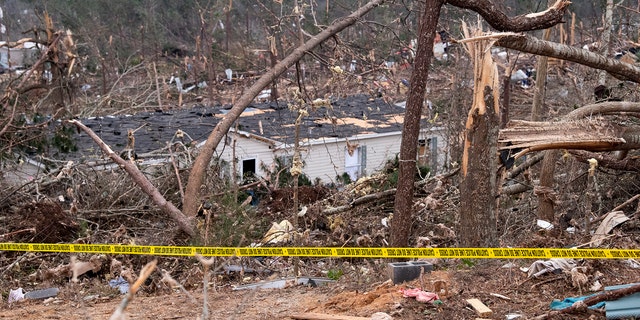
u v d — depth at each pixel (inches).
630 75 335.0
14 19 1529.3
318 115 853.2
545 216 388.5
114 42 1483.8
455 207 425.4
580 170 458.3
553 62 772.0
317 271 326.6
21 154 569.6
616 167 384.2
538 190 386.0
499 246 294.7
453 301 217.2
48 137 636.1
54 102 835.4
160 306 242.8
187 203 439.8
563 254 239.6
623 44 670.5
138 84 1141.7
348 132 799.1
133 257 358.9
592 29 753.6
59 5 1407.5
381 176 490.6
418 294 218.5
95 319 229.0
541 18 300.4
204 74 1392.7
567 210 428.1
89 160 546.6
